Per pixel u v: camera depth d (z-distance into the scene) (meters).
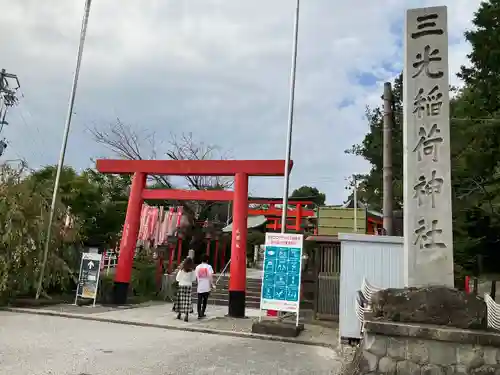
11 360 6.37
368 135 22.48
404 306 5.49
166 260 25.09
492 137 14.58
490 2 15.80
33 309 12.21
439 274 6.13
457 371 5.01
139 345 8.11
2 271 12.77
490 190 16.14
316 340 9.68
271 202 24.97
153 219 20.59
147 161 14.94
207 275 12.45
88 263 13.94
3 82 21.50
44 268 13.82
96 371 6.02
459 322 5.27
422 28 6.94
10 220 13.10
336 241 12.93
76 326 10.05
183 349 7.95
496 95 15.43
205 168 14.18
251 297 18.28
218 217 34.38
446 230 6.23
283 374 6.45
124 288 14.51
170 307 14.91
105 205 20.94
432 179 6.43
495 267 17.94
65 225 15.47
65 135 14.83
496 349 4.98
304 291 16.02
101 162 15.28
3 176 13.95
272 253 10.88
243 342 9.18
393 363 5.18
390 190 10.69
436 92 6.67
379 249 9.48
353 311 9.27
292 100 13.04
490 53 15.46
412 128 6.65
